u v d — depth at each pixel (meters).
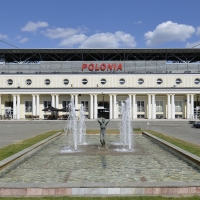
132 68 70.81
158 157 18.47
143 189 10.61
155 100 70.25
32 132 36.97
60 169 15.11
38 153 20.12
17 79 69.31
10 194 10.53
